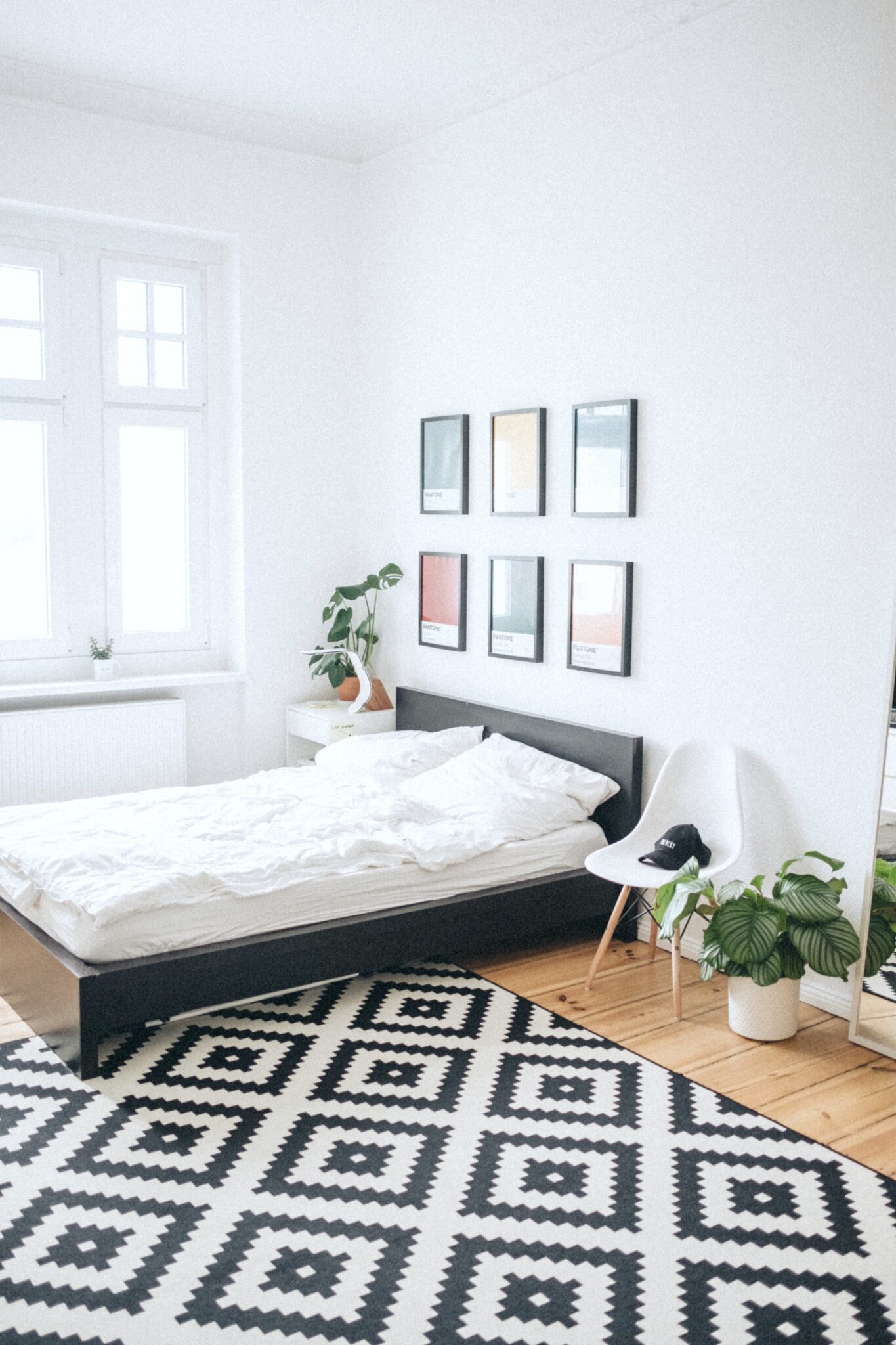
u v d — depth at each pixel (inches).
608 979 148.9
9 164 177.9
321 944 131.8
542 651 178.7
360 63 169.8
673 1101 116.0
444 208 192.1
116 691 200.4
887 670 128.9
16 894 131.8
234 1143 106.7
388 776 175.8
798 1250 91.4
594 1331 82.0
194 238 202.4
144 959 120.7
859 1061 125.8
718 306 146.1
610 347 162.6
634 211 157.0
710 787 148.8
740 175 141.9
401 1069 122.3
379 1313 83.4
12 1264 88.7
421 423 199.5
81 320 194.2
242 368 204.1
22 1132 108.1
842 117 129.6
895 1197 99.2
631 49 155.4
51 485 194.4
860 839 133.1
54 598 196.9
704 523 150.2
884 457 128.0
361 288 215.2
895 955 127.9
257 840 143.9
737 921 127.0
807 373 135.6
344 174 211.9
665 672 157.6
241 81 177.8
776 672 141.9
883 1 124.5
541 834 156.6
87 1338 80.5
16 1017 134.8
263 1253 90.3
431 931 141.3
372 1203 97.2
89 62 170.7
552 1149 106.3
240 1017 135.1
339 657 209.0
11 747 186.2
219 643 215.9
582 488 168.1
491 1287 86.5
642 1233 93.5
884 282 126.6
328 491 217.5
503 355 182.2
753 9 138.6
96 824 148.6
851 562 132.1
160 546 207.8
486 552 189.0
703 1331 82.0
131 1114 112.0
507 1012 137.6
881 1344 80.9
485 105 180.7
